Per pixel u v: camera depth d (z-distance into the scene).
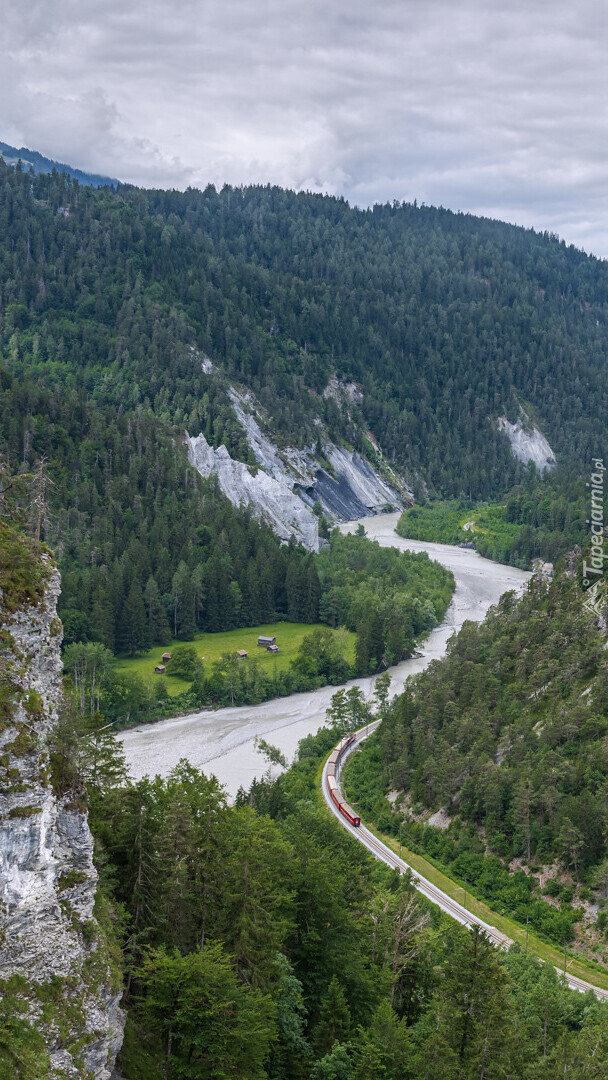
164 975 57.75
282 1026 68.25
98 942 50.44
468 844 128.75
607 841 116.94
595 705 136.62
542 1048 80.88
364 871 105.38
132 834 64.62
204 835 69.94
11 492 59.91
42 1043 45.16
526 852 124.00
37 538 56.03
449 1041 70.19
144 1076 55.66
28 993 45.84
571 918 112.12
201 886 69.25
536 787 127.88
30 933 46.69
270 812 123.75
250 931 67.19
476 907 117.75
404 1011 83.12
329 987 73.31
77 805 50.59
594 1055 73.00
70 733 51.78
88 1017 47.53
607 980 101.94
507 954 100.94
